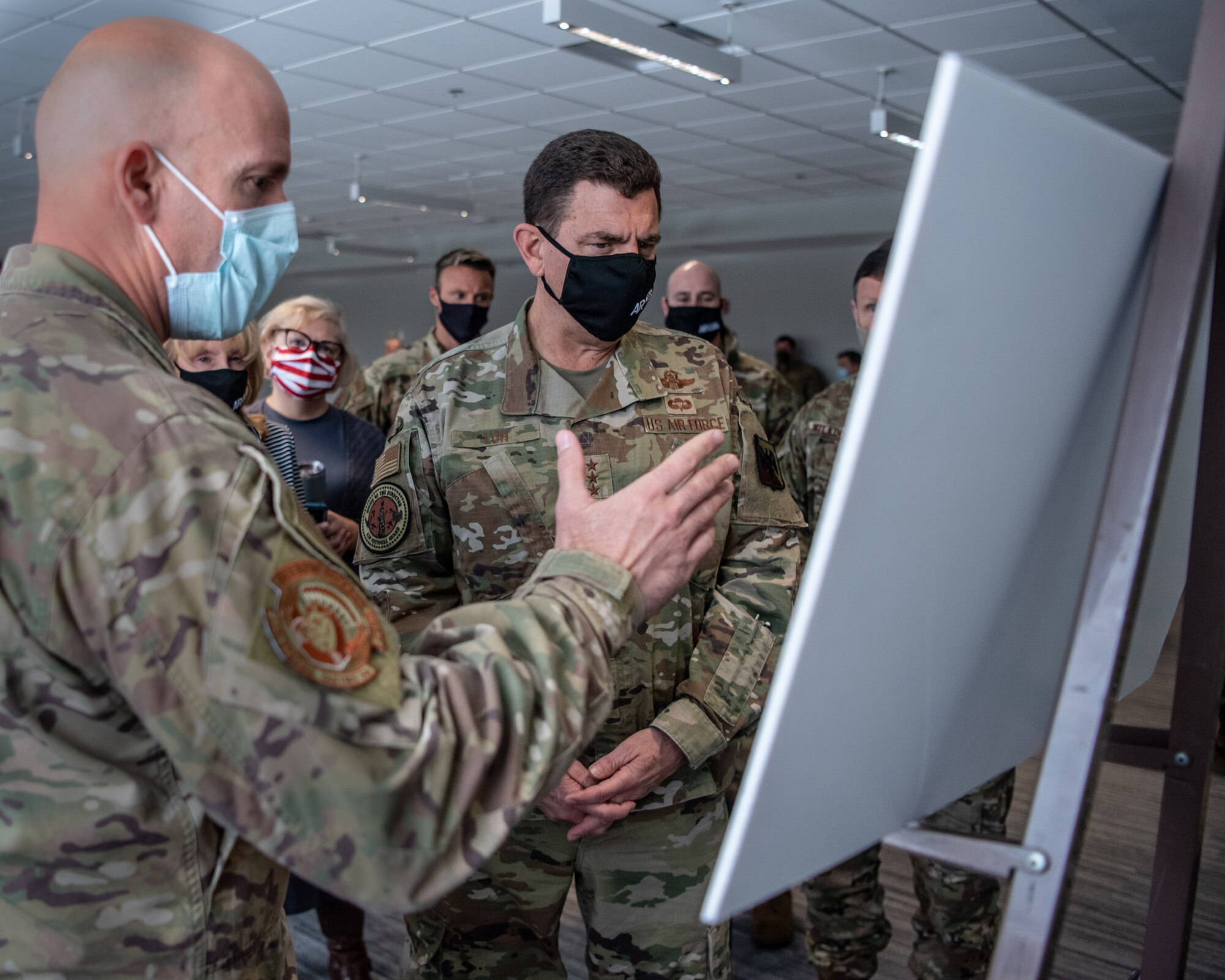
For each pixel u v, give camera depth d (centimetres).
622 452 149
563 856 145
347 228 1411
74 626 68
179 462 69
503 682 74
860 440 49
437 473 151
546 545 148
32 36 588
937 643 62
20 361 71
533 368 152
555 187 144
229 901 80
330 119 792
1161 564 92
